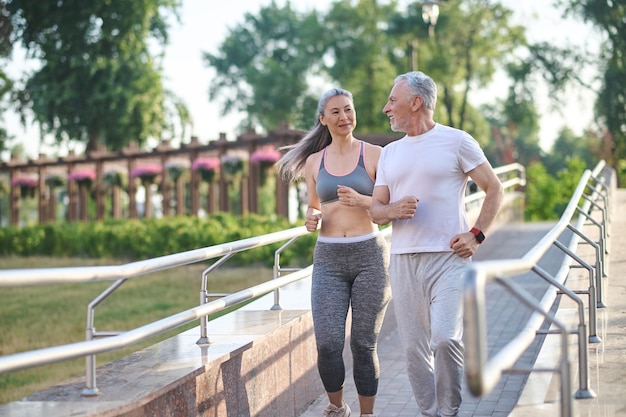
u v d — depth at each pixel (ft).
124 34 121.49
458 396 15.31
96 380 13.34
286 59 203.51
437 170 15.43
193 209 85.40
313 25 162.40
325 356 16.61
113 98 123.65
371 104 151.64
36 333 40.11
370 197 16.44
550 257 43.24
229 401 15.52
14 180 103.09
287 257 57.21
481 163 15.38
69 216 98.68
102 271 11.49
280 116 177.27
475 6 148.15
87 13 118.62
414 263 15.67
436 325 15.23
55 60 120.06
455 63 149.79
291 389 18.95
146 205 91.91
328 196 16.94
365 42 154.92
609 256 29.37
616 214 48.73
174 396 13.32
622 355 15.72
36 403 11.98
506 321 28.76
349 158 16.96
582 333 13.16
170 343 16.51
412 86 15.58
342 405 17.22
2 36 115.85
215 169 82.74
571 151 227.61
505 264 9.12
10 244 79.71
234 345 16.12
